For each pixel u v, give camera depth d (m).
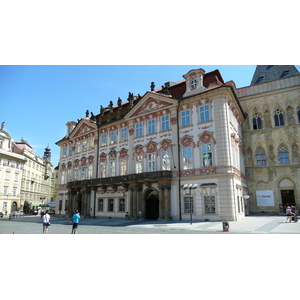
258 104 39.38
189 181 29.22
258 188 37.38
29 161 87.19
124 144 37.59
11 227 27.30
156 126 33.78
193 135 30.12
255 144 38.56
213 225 22.94
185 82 33.75
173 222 27.09
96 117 45.16
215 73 32.09
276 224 22.23
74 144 47.38
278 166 36.38
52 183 114.00
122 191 35.75
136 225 25.44
